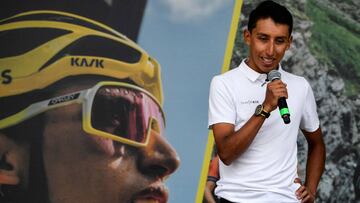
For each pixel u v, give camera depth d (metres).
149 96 6.12
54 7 6.15
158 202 6.03
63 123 6.04
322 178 6.15
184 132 6.10
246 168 3.49
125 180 6.03
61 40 6.12
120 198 6.02
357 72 6.26
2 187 5.97
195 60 6.15
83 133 6.04
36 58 6.09
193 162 6.07
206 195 6.04
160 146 6.09
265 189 3.46
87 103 6.06
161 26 6.17
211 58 6.15
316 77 6.22
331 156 6.18
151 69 6.14
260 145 3.49
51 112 6.05
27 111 6.05
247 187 3.48
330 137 6.19
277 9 3.50
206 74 6.14
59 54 6.09
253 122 3.36
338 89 6.22
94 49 6.12
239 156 3.49
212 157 6.08
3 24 6.12
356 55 6.27
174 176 6.06
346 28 6.29
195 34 6.17
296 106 3.59
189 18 6.18
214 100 3.58
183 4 6.18
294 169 3.55
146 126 6.09
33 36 6.11
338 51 6.26
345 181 6.18
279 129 3.49
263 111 3.34
